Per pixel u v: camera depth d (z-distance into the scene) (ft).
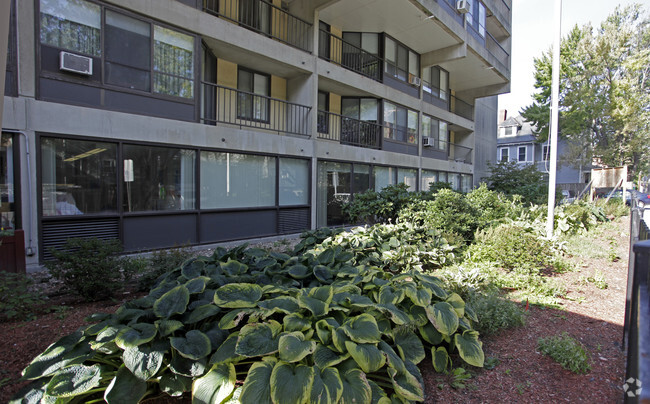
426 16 41.06
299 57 34.06
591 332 11.07
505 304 11.64
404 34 46.01
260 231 31.37
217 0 31.07
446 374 8.79
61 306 13.88
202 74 28.60
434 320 8.71
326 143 36.70
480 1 55.36
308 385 6.23
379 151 43.45
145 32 23.86
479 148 74.59
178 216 25.86
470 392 8.07
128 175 23.17
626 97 79.10
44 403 6.38
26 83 19.53
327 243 16.65
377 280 10.43
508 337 10.75
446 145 59.98
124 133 22.81
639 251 5.07
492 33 66.90
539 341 9.80
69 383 6.44
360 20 42.09
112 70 22.52
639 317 4.79
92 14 21.70
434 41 48.16
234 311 8.21
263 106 35.76
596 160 87.30
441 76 58.90
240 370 7.75
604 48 79.97
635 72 78.89
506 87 66.13
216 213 28.19
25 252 19.43
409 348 8.52
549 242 18.98
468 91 69.72
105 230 22.44
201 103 28.53
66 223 21.03
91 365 7.10
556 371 8.85
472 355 8.56
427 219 22.40
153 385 7.41
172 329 7.31
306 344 6.95
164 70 24.86
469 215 22.72
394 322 8.41
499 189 48.08
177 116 25.64
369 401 6.47
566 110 85.35
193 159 26.68
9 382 8.40
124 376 6.70
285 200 33.60
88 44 21.59
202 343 7.19
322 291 9.11
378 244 17.49
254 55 31.07
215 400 6.56
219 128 27.71
